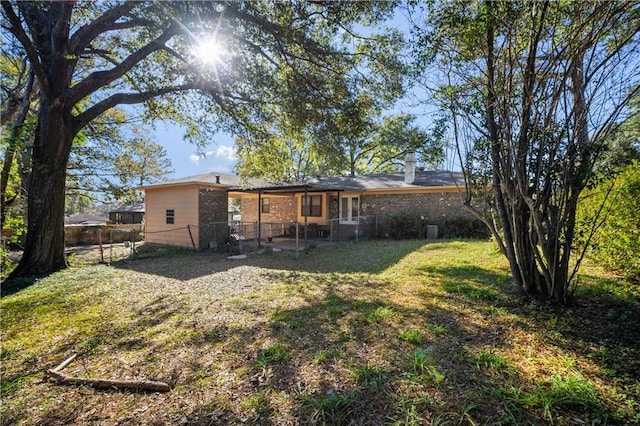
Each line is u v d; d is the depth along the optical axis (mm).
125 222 24469
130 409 2262
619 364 2500
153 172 21562
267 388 2418
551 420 1873
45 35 7344
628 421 1858
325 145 8234
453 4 3459
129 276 7109
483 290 4609
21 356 3180
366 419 1986
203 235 12227
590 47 3170
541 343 2918
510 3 3207
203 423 2062
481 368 2486
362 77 7340
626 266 4645
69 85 7895
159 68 9023
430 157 4617
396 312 3949
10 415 2236
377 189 14000
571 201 3611
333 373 2570
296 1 6238
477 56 3781
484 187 4375
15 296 5465
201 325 3906
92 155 14984
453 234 12602
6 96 8453
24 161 8953
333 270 7207
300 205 16750
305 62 7598
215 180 13227
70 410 2275
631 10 2881
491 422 1879
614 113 3246
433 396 2152
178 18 6094
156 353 3146
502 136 3848
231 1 5898
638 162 4453
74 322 4141
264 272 7207
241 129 9891
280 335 3453
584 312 3615
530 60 3441
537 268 4078
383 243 11992
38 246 7336
